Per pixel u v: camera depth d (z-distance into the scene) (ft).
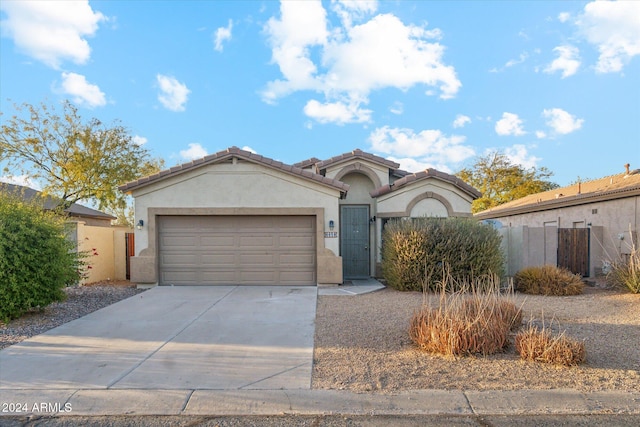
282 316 28.22
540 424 13.43
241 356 19.76
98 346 21.52
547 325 25.16
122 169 81.05
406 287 39.68
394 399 15.02
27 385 16.40
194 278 42.65
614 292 38.96
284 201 42.32
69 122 77.87
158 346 21.45
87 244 44.80
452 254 38.99
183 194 42.29
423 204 49.98
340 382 16.48
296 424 13.53
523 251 48.96
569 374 17.07
